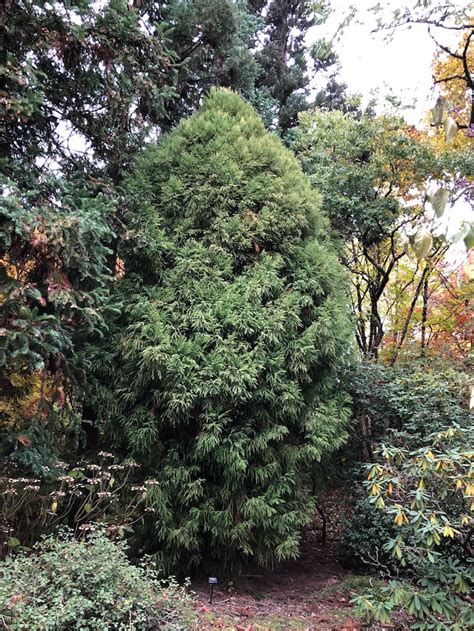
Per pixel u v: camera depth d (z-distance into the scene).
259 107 8.76
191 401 3.92
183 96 6.99
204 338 4.13
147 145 5.18
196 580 4.44
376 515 4.82
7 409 4.18
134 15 4.33
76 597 2.70
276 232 4.66
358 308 8.51
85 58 4.27
